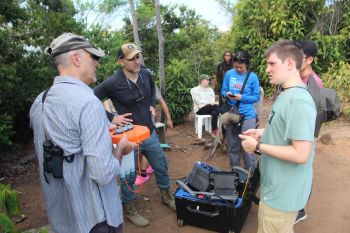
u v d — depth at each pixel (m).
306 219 3.42
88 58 1.76
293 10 9.20
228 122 4.09
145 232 3.22
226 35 11.66
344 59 9.34
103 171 1.61
